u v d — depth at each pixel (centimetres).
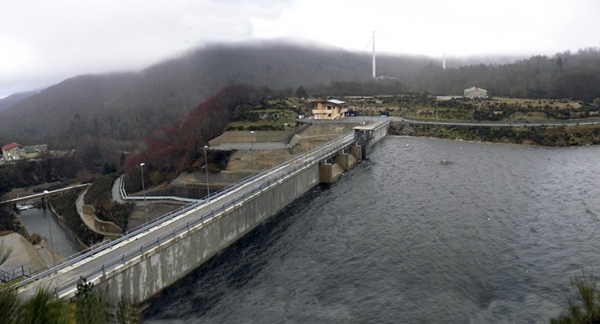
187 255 6400
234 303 5541
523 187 10125
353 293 5631
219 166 12800
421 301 5344
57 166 18238
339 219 8469
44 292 3297
